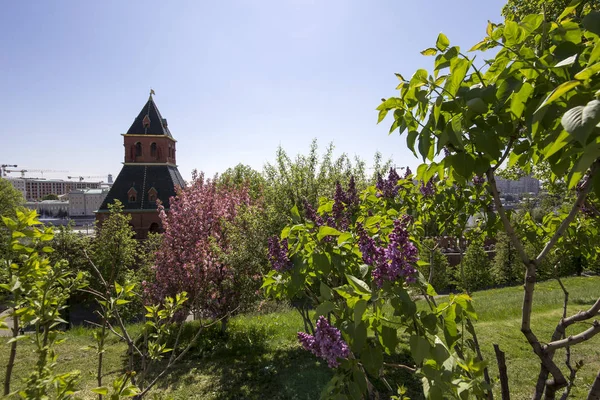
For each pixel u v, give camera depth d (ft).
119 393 4.79
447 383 4.19
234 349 26.14
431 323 4.49
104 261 43.45
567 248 8.70
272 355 24.52
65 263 5.59
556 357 19.53
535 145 4.63
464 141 4.53
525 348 20.98
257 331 29.32
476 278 60.59
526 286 4.75
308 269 7.09
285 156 32.55
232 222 29.94
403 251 4.96
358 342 4.53
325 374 20.59
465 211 9.46
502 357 5.55
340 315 5.12
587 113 2.18
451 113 4.53
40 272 4.95
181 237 30.25
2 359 22.89
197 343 27.14
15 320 4.84
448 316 4.68
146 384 20.22
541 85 3.90
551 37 4.33
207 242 29.58
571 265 47.19
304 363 22.57
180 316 27.45
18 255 4.94
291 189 31.14
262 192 33.53
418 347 4.31
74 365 22.81
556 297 34.32
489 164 4.54
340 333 4.93
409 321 4.91
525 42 4.79
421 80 4.70
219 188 39.73
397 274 4.84
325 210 8.66
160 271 29.35
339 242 5.72
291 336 28.25
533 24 4.52
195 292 26.61
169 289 28.19
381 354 4.62
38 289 5.16
